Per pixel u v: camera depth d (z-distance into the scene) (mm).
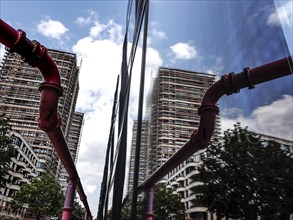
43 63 8922
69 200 21469
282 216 1316
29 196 50125
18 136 63000
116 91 36719
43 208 50000
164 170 4793
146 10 8188
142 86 7348
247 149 1705
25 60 8812
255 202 1545
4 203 60562
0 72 98125
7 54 101250
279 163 1353
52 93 9328
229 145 2008
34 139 90938
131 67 12406
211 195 2262
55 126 10898
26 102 95750
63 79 113438
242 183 1737
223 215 1995
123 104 15438
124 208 9188
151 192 5633
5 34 8109
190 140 3107
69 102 118625
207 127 2504
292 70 1305
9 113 93062
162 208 4582
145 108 8211
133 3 15719
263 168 1495
